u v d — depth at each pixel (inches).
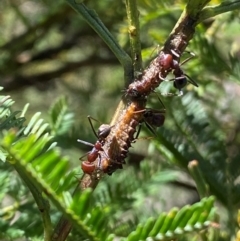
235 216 8.3
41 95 22.6
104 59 20.6
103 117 14.7
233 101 13.8
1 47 18.4
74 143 10.7
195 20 6.9
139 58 6.8
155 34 10.6
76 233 7.5
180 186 13.7
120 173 10.0
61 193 5.2
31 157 5.0
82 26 19.7
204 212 5.3
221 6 6.9
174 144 9.1
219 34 11.7
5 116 6.8
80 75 22.8
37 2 19.1
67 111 10.6
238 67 10.1
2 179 8.7
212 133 9.3
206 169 8.8
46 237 6.4
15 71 19.7
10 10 19.4
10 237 8.7
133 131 6.6
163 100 9.5
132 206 9.4
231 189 8.6
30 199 9.3
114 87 21.9
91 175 6.5
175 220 5.4
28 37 18.1
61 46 20.8
